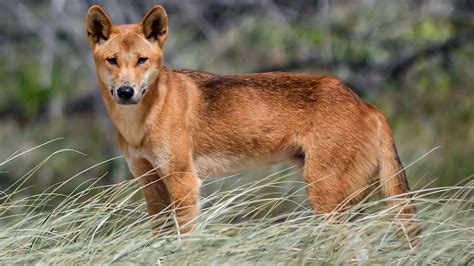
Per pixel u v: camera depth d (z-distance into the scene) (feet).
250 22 173.06
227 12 172.14
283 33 170.81
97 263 69.51
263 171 129.18
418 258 71.77
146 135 84.58
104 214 77.20
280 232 72.79
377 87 168.14
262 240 71.77
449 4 172.14
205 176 87.61
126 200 77.05
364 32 170.60
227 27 173.06
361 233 72.49
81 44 168.14
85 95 176.04
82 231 75.00
